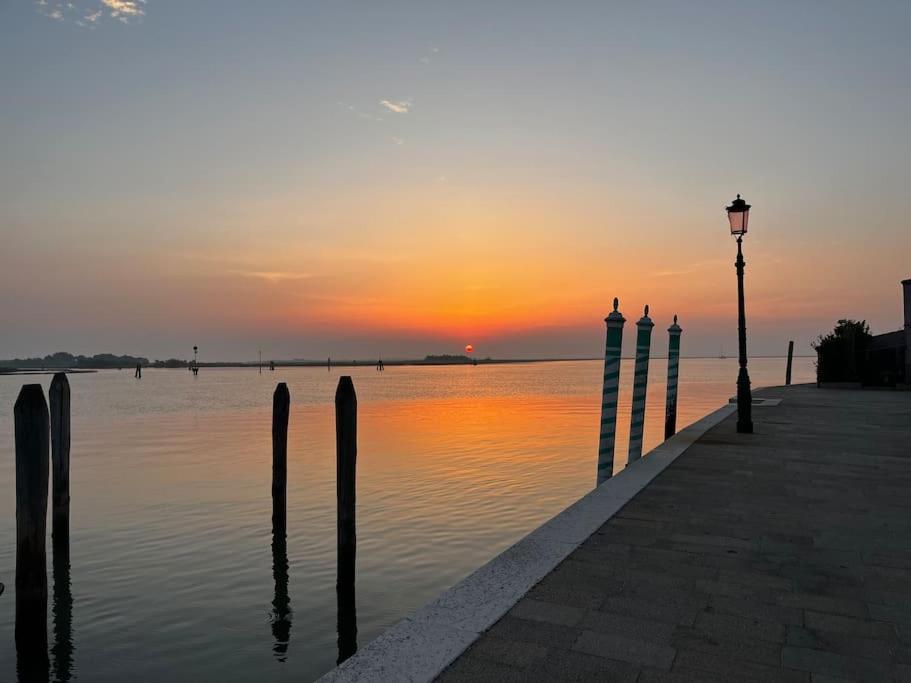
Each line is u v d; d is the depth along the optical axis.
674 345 17.72
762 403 22.98
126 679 6.86
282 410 12.66
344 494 9.62
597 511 7.52
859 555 6.00
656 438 25.23
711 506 7.88
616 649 4.07
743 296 14.95
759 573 5.50
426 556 10.66
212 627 8.09
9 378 146.12
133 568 10.22
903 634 4.33
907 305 30.86
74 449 23.48
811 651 4.07
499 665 3.85
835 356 33.66
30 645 7.67
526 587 5.09
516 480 16.80
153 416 39.56
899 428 15.69
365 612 8.54
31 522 8.10
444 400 56.16
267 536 11.89
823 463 10.86
